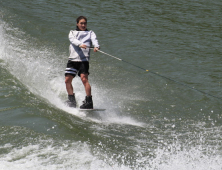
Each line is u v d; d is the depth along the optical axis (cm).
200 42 4247
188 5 6144
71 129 1770
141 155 1636
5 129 1639
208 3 6350
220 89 2872
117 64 3394
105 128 1948
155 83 2970
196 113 2403
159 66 3391
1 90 2152
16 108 1900
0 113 1820
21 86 2300
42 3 5681
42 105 2025
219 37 4491
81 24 2192
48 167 1379
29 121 1759
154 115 2336
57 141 1598
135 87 2864
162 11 5675
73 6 5634
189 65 3447
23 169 1342
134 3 6091
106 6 5772
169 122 2223
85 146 1600
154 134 1973
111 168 1452
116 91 2750
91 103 2169
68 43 4000
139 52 3775
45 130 1686
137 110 2406
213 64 3509
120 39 4194
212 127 2167
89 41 2188
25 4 5525
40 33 4212
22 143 1533
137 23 4934
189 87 2889
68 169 1388
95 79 2969
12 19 4609
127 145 1736
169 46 4034
